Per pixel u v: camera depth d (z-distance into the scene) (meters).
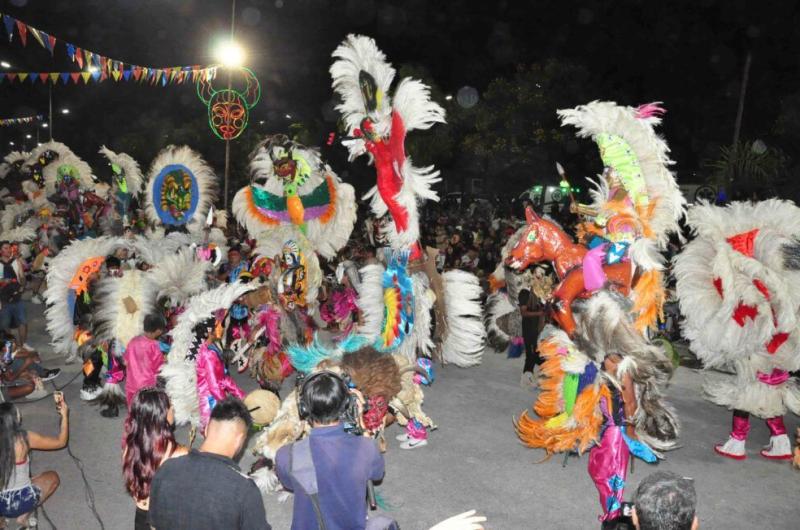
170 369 6.05
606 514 5.34
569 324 6.80
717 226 6.77
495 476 6.59
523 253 7.21
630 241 6.58
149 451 4.08
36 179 19.25
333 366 4.80
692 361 10.86
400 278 6.91
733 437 7.21
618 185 6.74
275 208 9.22
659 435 5.48
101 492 6.00
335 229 9.20
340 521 3.20
